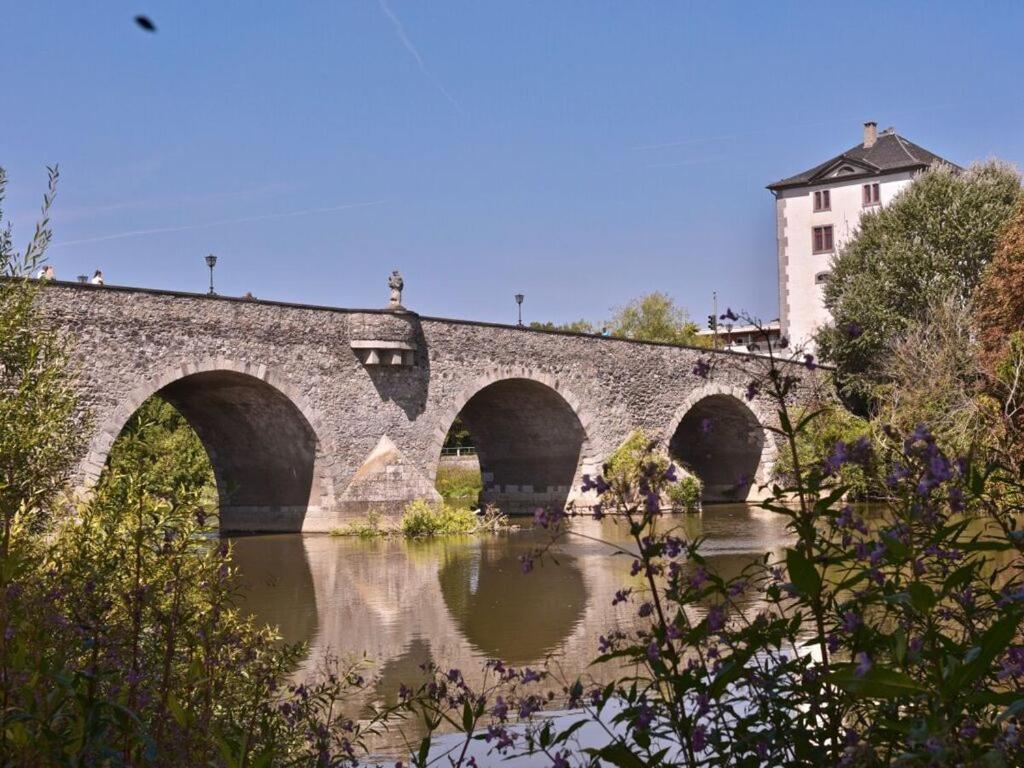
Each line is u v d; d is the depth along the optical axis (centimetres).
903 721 289
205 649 467
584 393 4034
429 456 3478
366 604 1853
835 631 332
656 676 343
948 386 3016
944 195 5016
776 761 331
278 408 3219
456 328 3594
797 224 5906
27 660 382
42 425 762
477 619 1670
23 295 909
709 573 342
